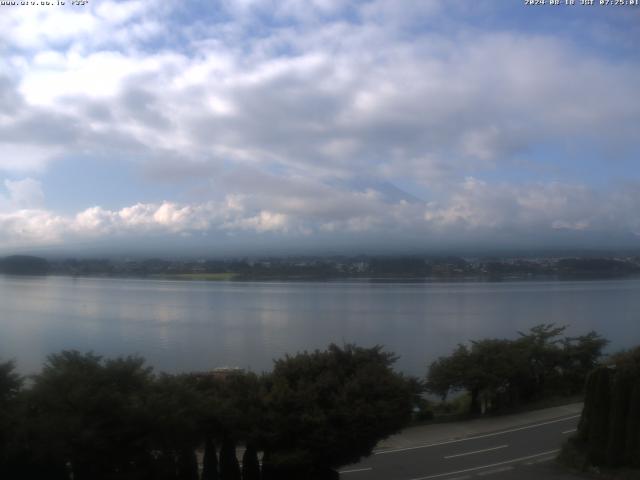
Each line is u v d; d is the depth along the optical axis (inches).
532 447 947.3
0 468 546.9
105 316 3614.7
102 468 580.7
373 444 703.1
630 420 748.0
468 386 1197.1
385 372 746.8
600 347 1422.2
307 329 3233.3
